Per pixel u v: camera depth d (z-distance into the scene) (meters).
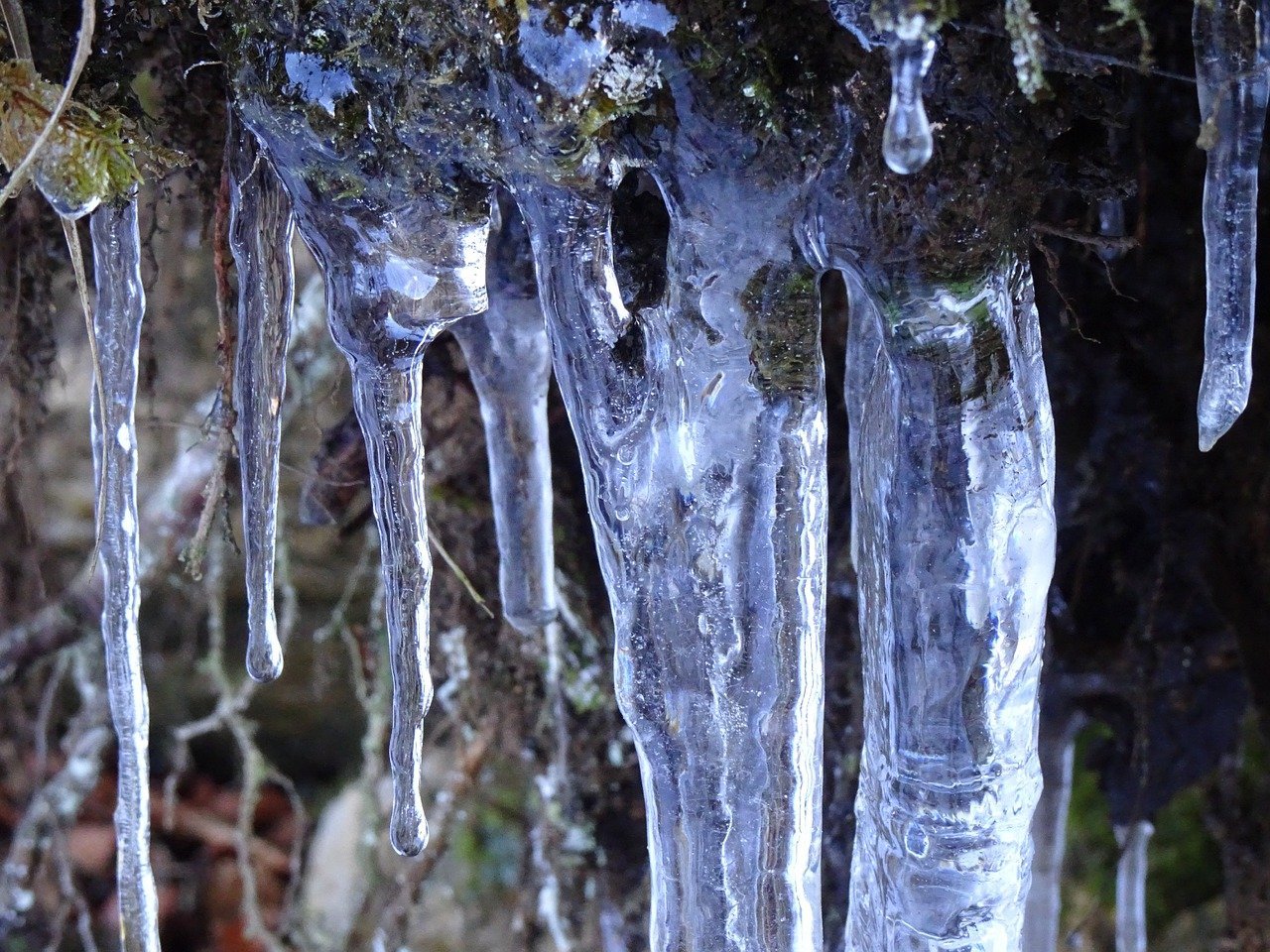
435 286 0.90
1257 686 1.04
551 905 1.13
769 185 0.88
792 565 0.89
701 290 0.89
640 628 0.90
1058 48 0.87
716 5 0.87
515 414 0.98
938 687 0.90
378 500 0.92
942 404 0.89
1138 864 1.08
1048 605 1.05
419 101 0.89
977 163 0.87
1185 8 0.93
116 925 1.98
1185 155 0.97
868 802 0.92
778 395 0.89
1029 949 1.07
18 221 1.01
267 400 0.93
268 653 0.94
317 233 0.90
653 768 0.90
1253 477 1.01
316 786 2.25
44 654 1.36
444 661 1.11
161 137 0.96
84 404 1.81
